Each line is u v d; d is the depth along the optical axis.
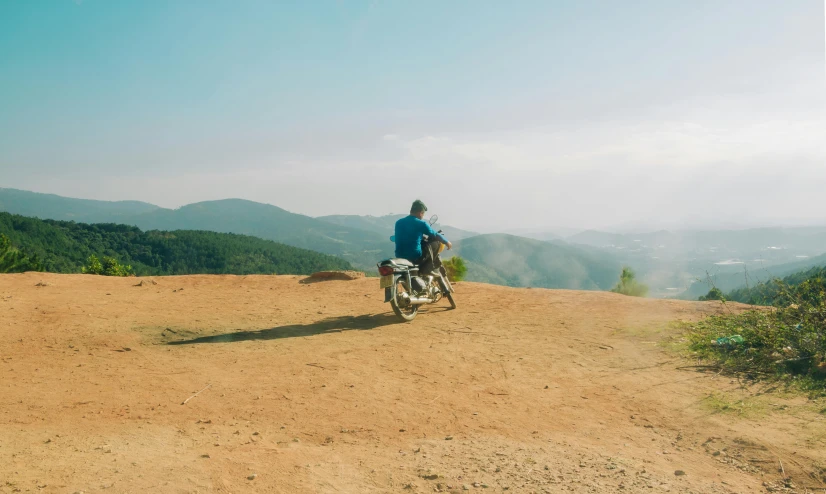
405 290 7.94
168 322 7.68
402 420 3.79
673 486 2.74
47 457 3.00
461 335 6.71
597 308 8.22
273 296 10.44
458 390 4.49
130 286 11.88
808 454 3.07
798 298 5.84
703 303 8.12
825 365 4.59
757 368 4.88
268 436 3.45
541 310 8.25
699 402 4.07
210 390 4.48
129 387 4.56
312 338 6.68
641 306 8.15
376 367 5.23
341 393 4.40
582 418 3.83
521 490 2.68
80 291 10.91
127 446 3.22
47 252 185.25
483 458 3.13
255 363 5.41
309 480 2.77
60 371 5.11
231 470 2.86
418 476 2.86
